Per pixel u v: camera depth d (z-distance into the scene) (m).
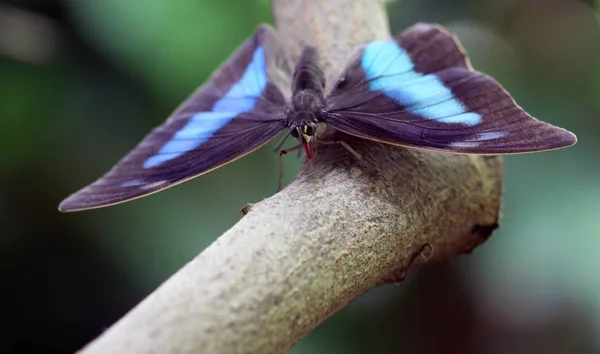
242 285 0.35
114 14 0.51
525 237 0.50
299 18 0.43
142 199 0.52
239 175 0.55
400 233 0.38
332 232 0.37
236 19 0.52
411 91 0.40
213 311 0.35
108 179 0.40
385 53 0.41
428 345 0.57
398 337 0.57
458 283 0.56
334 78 0.42
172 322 0.35
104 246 0.52
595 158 0.51
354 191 0.38
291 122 0.39
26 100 0.52
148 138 0.41
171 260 0.51
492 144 0.38
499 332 0.57
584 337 0.54
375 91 0.40
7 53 0.52
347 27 0.43
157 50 0.51
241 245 0.36
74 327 0.53
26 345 0.53
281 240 0.36
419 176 0.39
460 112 0.39
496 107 0.38
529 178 0.50
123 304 0.52
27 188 0.53
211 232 0.52
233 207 0.54
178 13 0.51
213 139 0.40
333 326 0.55
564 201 0.49
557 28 0.59
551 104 0.56
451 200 0.39
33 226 0.53
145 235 0.51
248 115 0.41
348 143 0.39
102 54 0.52
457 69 0.40
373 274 0.37
